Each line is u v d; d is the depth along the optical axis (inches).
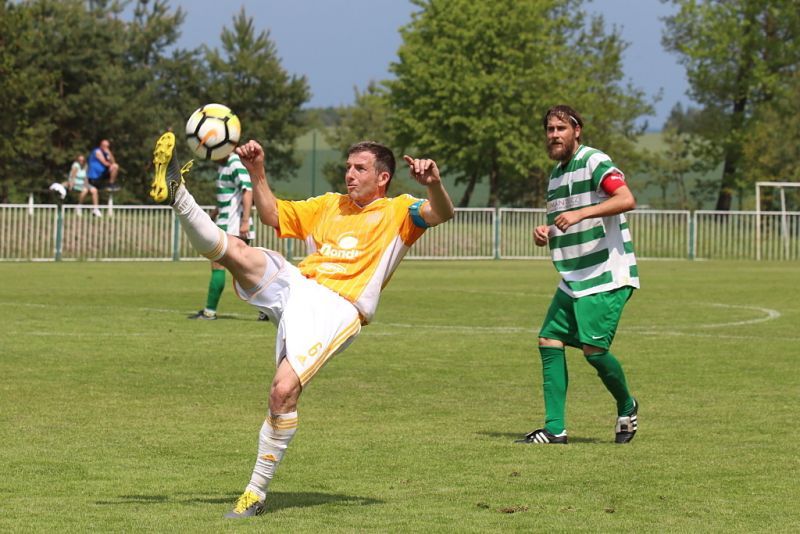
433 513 439.8
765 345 1053.8
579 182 601.9
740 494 477.1
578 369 887.7
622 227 605.9
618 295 599.5
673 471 522.9
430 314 1349.7
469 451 569.3
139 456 547.8
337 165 5743.1
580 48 4744.1
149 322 1198.9
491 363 914.7
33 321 1187.9
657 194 5831.7
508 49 3973.9
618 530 415.8
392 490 481.7
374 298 458.6
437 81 4030.5
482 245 2847.0
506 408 708.7
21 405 690.8
